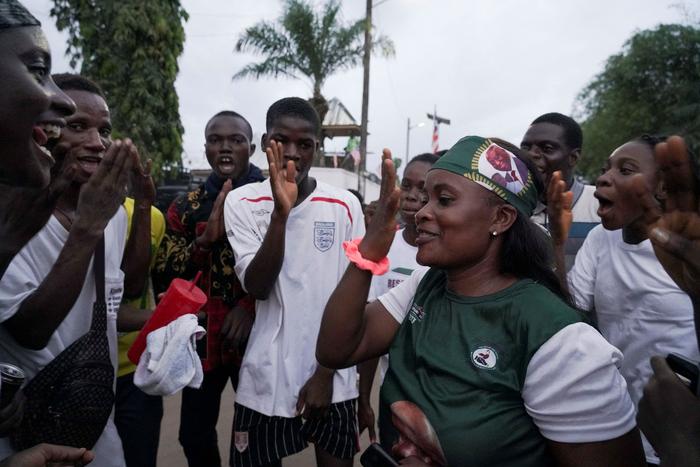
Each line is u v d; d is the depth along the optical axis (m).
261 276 2.16
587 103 24.84
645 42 21.09
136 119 8.55
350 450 2.40
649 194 0.99
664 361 1.11
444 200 1.42
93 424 1.62
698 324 0.97
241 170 3.49
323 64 15.71
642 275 2.00
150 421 2.49
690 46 20.47
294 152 2.40
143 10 8.58
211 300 2.81
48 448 1.38
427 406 1.33
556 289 1.46
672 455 1.01
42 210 1.25
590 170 24.00
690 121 19.38
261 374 2.28
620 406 1.24
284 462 3.55
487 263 1.46
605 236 2.23
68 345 1.76
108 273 1.89
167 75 8.91
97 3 8.70
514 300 1.35
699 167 0.92
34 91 1.06
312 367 2.35
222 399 4.53
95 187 1.55
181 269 2.92
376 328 1.63
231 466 2.35
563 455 1.26
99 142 1.90
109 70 8.57
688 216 0.92
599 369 1.22
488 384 1.29
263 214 2.40
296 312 2.32
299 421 2.35
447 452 1.28
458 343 1.36
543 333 1.27
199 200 3.30
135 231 2.41
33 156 1.12
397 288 1.70
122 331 2.32
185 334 1.85
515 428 1.29
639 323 2.02
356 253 1.49
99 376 1.64
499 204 1.42
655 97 21.17
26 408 1.56
